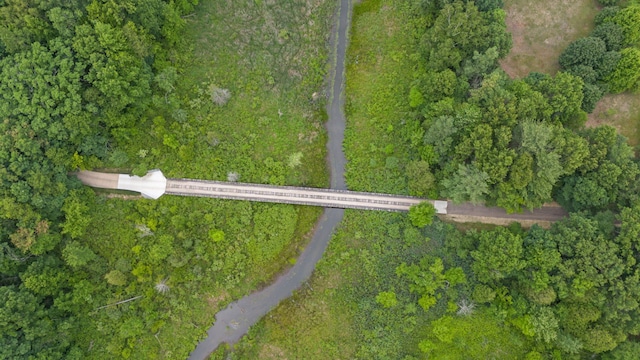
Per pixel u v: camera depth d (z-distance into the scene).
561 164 55.59
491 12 60.22
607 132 55.53
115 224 62.03
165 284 61.19
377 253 63.44
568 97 56.88
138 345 61.09
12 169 53.38
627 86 60.06
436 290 61.69
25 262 56.22
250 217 63.31
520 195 56.75
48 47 55.03
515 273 57.09
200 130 63.81
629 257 52.31
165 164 63.47
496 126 56.41
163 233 62.53
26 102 53.38
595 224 54.56
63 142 56.97
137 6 55.94
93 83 54.62
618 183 55.47
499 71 58.28
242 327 63.16
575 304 55.25
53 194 56.47
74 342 59.41
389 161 63.72
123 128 60.25
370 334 61.47
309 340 62.03
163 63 62.38
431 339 60.69
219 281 62.91
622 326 53.56
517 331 59.94
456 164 57.94
